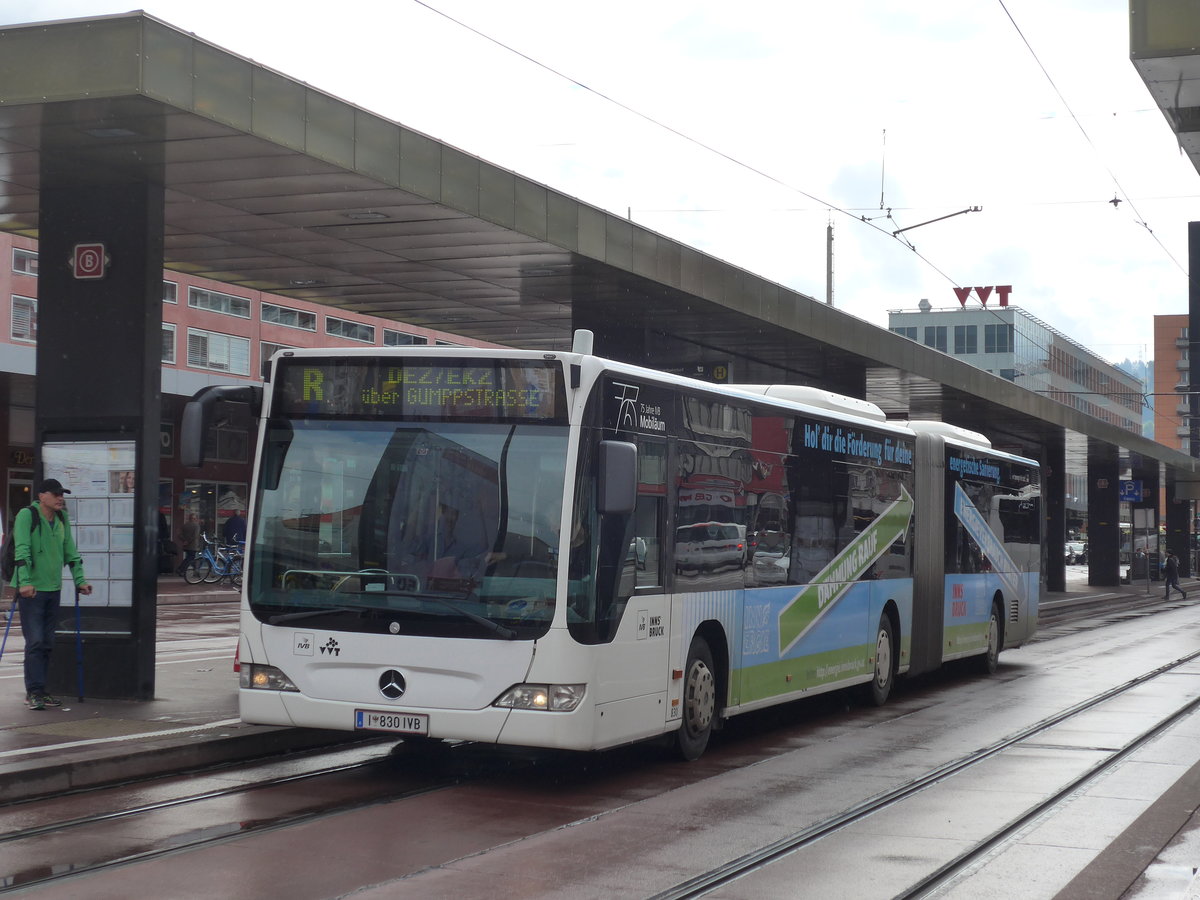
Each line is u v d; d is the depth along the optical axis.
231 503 46.97
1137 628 31.83
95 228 12.77
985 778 10.52
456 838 8.06
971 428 41.62
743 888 7.05
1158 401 139.38
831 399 14.52
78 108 10.84
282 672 9.76
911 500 16.62
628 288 19.36
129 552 12.44
